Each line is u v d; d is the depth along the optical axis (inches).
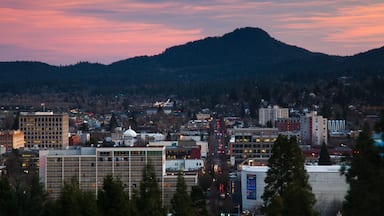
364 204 4222.4
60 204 7455.7
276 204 6299.2
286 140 7308.1
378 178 4185.5
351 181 4375.0
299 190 6323.8
